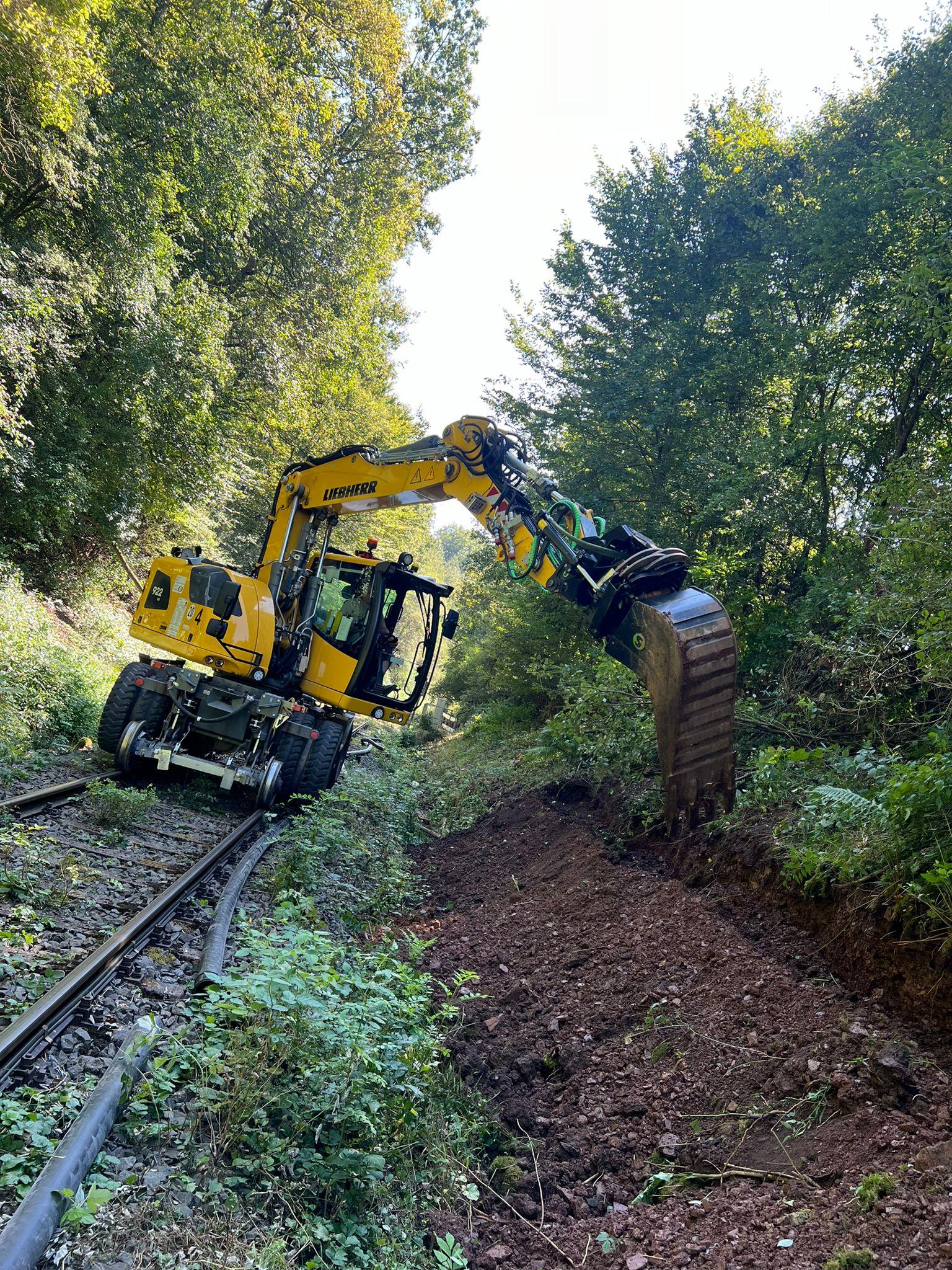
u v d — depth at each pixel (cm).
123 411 1662
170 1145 359
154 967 525
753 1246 338
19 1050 394
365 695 1161
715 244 1567
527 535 747
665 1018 536
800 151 1518
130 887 659
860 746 830
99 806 823
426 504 1053
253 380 2330
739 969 545
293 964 437
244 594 1092
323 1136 383
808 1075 431
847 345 1361
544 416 1888
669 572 658
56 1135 340
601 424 1630
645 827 827
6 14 1081
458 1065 539
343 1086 394
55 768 988
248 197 1792
